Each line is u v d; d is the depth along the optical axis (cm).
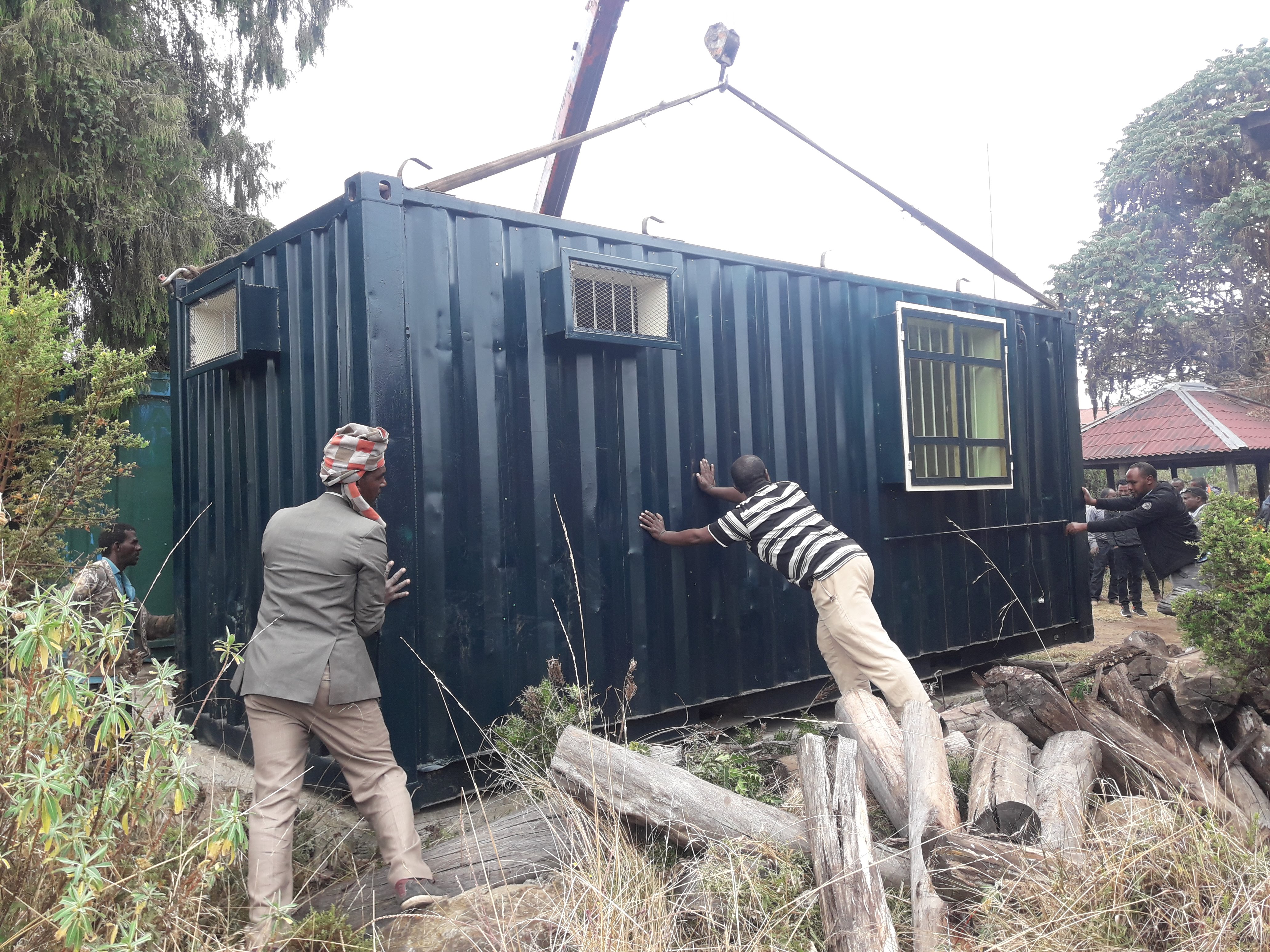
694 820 276
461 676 354
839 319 531
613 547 412
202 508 468
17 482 503
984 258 642
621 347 420
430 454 349
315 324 373
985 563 600
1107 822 274
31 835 215
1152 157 2478
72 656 226
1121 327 2422
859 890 229
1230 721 356
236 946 234
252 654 271
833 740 432
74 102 776
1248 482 2327
